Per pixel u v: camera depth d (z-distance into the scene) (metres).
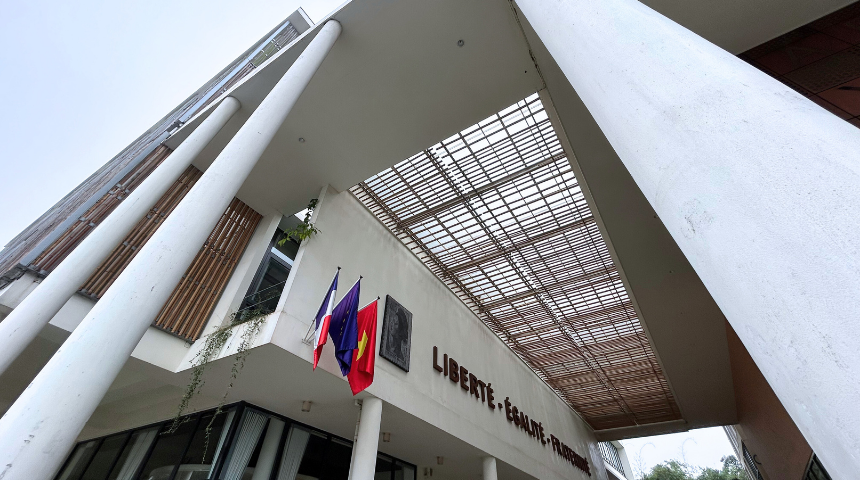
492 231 8.27
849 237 0.88
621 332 11.23
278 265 7.66
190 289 6.17
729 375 11.27
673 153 1.38
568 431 14.40
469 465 8.83
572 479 12.27
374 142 6.67
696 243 1.25
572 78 2.29
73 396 2.20
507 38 5.33
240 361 4.93
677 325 9.30
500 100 6.06
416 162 7.25
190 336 5.84
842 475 0.77
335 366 5.26
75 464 7.38
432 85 5.91
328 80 5.88
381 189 7.82
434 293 9.20
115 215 4.77
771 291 0.99
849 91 3.63
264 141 4.16
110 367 2.40
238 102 6.33
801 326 0.91
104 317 2.54
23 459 1.93
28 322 3.82
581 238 8.23
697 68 1.48
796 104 1.19
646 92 1.61
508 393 10.62
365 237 7.65
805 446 7.34
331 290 5.13
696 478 33.59
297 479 6.04
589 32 2.15
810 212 0.97
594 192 6.73
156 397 6.75
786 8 4.26
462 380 8.40
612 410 16.48
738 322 1.12
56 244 5.30
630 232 7.22
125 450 6.81
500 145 6.83
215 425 5.87
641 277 8.10
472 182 7.38
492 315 11.08
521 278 9.41
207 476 5.17
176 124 9.88
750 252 1.06
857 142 1.02
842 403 0.79
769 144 1.13
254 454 5.65
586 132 6.00
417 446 7.67
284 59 5.80
